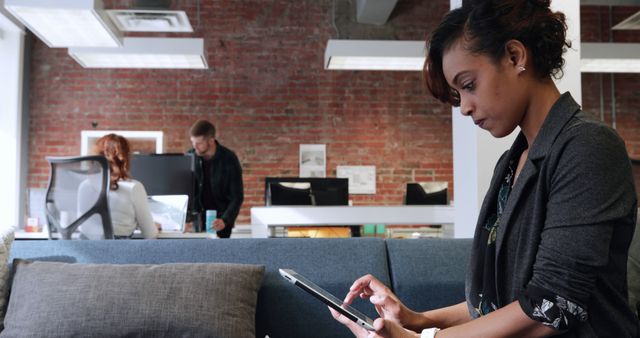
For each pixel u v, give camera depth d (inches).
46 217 127.7
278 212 138.1
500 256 37.4
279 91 260.4
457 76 37.2
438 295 75.8
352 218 140.0
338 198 157.4
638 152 259.8
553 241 33.0
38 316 67.4
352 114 260.8
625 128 261.0
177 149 254.8
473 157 93.2
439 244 80.6
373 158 259.8
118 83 254.8
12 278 73.9
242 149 257.3
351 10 264.7
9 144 235.0
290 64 261.7
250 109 259.1
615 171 32.6
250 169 256.8
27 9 136.6
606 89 262.7
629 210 33.0
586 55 184.2
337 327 74.7
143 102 255.6
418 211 142.1
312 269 76.7
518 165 41.1
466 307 48.1
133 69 256.2
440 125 261.9
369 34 264.1
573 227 32.4
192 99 257.4
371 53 175.5
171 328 67.3
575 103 36.4
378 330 37.4
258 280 74.0
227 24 261.6
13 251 77.6
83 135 251.1
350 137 260.1
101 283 69.6
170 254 77.4
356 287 50.1
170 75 257.6
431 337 36.3
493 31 35.3
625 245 34.3
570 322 32.2
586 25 265.0
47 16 141.9
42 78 252.4
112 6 157.3
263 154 257.8
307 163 257.9
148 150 253.3
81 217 122.3
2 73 236.1
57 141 250.5
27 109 246.7
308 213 138.9
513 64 35.8
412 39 265.0
